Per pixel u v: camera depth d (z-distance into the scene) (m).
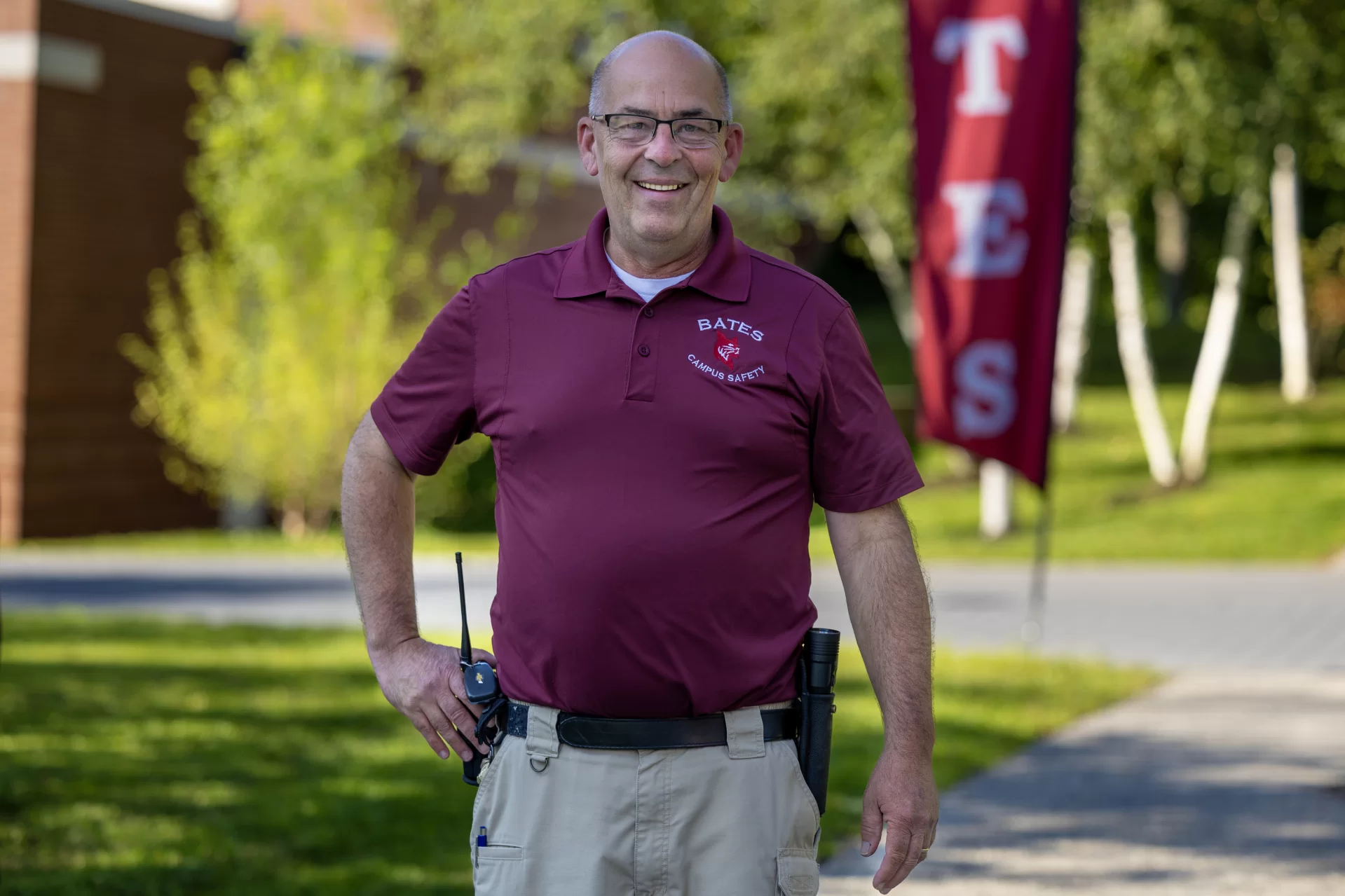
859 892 13.23
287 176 45.34
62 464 45.69
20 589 34.62
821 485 7.28
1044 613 31.64
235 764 17.39
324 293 45.69
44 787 16.06
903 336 88.44
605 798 6.98
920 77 23.95
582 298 7.11
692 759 6.97
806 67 45.31
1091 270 60.91
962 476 57.28
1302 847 14.79
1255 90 42.00
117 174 46.69
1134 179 42.38
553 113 52.81
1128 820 15.77
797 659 7.18
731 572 6.91
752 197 52.38
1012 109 23.48
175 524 49.59
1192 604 32.81
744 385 6.95
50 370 45.06
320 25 60.53
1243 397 73.62
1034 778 17.62
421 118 52.78
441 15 53.25
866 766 17.55
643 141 7.01
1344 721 20.83
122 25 46.44
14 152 44.06
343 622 29.88
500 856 7.14
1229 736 19.92
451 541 46.34
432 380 7.41
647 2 49.91
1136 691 23.09
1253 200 49.72
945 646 27.28
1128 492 51.81
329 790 16.27
